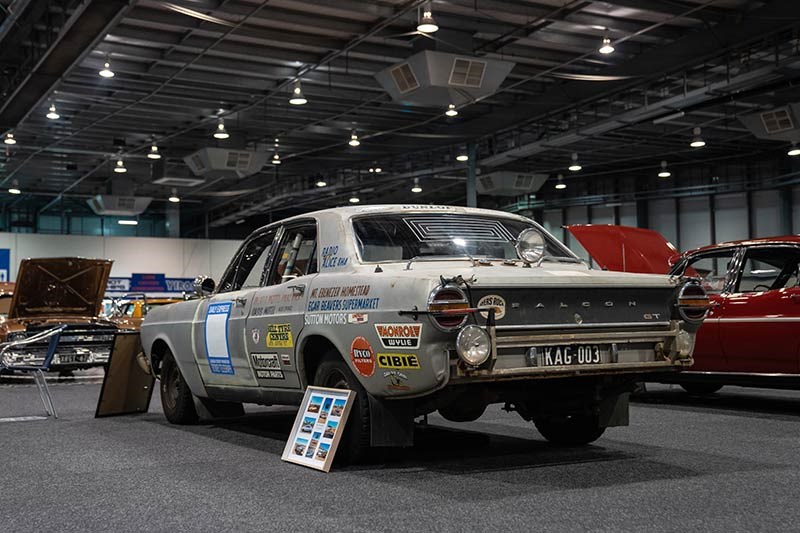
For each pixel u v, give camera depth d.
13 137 27.84
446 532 3.49
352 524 3.66
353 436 5.06
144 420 8.03
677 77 21.62
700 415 7.70
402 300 4.57
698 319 5.14
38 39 18.14
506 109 25.03
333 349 5.32
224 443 6.32
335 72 21.83
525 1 16.91
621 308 4.92
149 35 18.34
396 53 19.94
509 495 4.19
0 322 13.25
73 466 5.40
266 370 6.00
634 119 22.20
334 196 39.53
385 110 25.41
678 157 32.66
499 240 5.72
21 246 34.72
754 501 4.00
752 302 8.04
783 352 7.77
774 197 31.58
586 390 5.34
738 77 18.77
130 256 37.12
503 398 5.12
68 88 22.44
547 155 31.31
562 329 4.67
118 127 27.20
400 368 4.62
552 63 20.92
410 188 38.44
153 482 4.78
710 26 18.16
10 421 7.99
